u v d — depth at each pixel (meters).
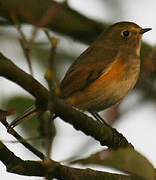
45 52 12.62
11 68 7.35
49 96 7.27
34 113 9.02
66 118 8.29
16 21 9.20
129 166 6.43
